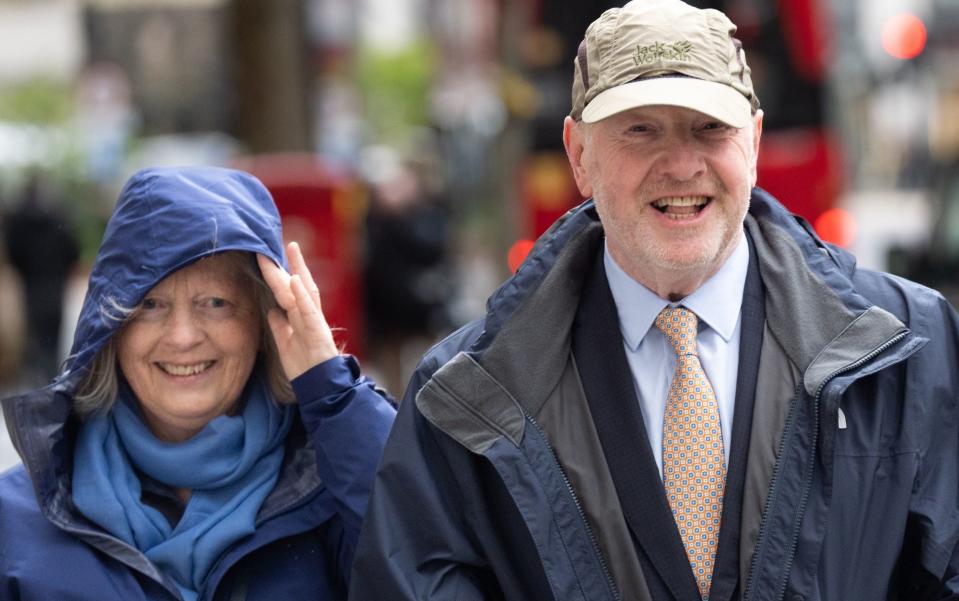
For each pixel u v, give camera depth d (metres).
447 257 13.45
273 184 10.66
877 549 3.72
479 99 20.62
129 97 29.33
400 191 13.13
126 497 4.16
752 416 3.82
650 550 3.76
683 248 3.79
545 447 3.85
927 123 14.25
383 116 33.34
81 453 4.21
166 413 4.24
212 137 30.56
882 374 3.82
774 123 13.62
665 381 3.93
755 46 13.62
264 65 14.03
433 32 29.94
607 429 3.86
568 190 13.72
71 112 25.94
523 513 3.77
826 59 13.55
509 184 14.03
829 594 3.68
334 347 4.24
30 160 19.48
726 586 3.72
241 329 4.25
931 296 3.96
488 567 3.90
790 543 3.68
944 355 3.87
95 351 4.11
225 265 4.23
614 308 3.97
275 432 4.29
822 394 3.72
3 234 15.30
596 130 3.84
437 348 4.10
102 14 31.11
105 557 4.10
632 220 3.82
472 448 3.83
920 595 3.79
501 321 3.98
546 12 13.80
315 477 4.27
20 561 4.06
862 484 3.73
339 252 10.73
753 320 3.93
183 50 31.06
